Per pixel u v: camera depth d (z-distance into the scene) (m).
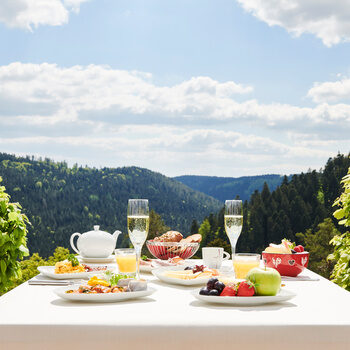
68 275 1.87
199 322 1.18
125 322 1.17
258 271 1.43
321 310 1.32
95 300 1.41
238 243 14.97
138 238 1.75
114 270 2.07
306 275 2.03
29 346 1.15
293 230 14.48
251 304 1.39
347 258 3.39
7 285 3.49
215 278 1.46
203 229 16.22
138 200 1.74
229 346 1.16
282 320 1.20
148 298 1.50
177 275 1.79
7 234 3.45
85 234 2.45
